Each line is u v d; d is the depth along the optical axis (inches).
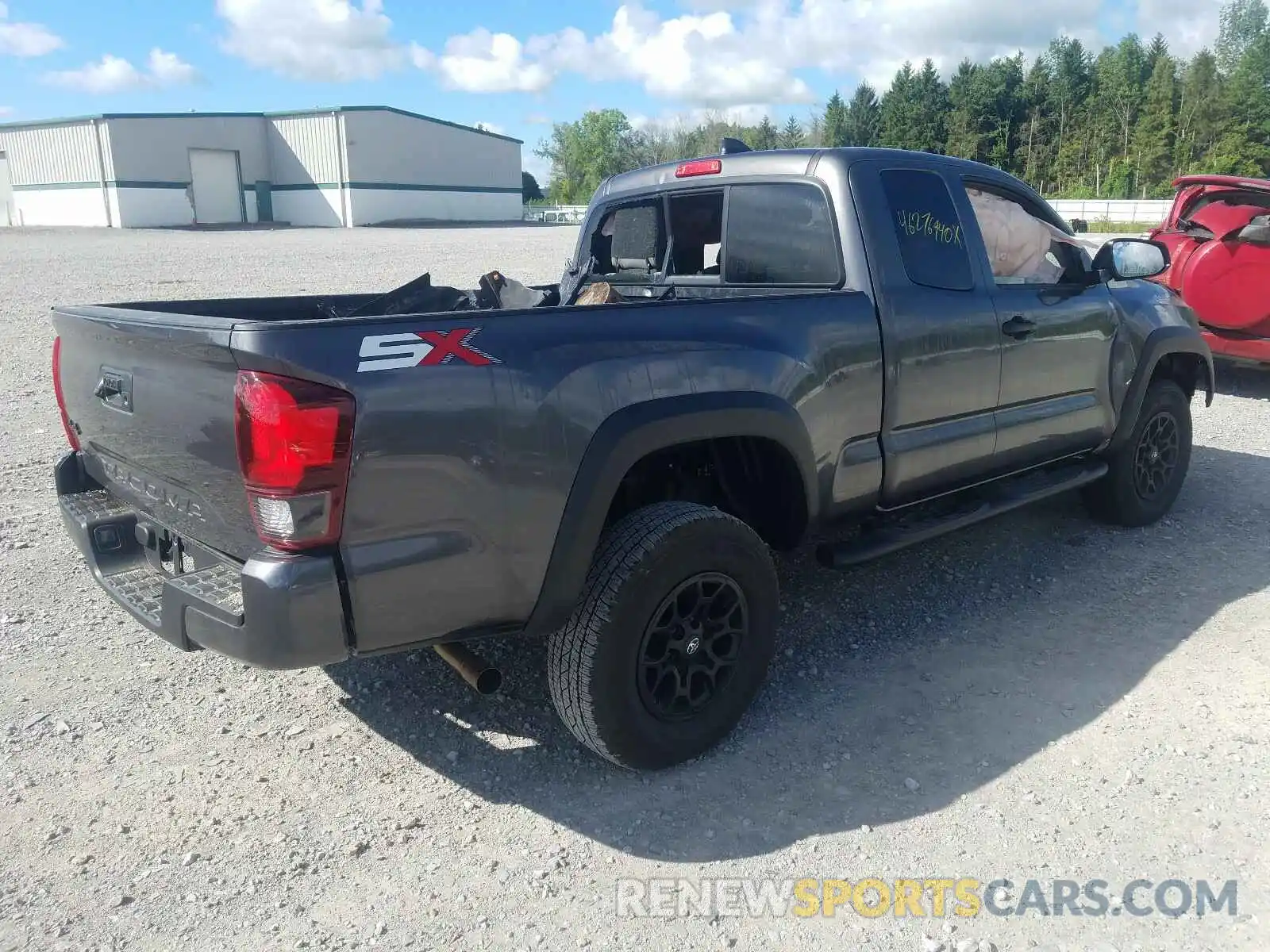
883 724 139.0
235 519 106.7
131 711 141.6
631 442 117.0
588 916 102.4
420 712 142.8
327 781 126.0
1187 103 2714.1
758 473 143.6
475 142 2127.2
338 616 101.1
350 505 100.1
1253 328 331.3
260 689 148.7
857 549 152.9
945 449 160.6
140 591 124.5
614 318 118.9
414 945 98.3
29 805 119.8
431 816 119.1
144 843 113.5
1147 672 151.9
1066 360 182.5
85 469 144.4
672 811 120.3
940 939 98.8
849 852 112.3
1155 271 175.9
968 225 165.9
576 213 2239.2
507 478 108.7
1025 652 159.9
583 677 117.7
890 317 148.3
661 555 119.0
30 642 161.2
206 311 153.3
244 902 104.1
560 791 124.5
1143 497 214.1
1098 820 116.9
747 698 134.6
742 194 165.0
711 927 100.9
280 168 1946.4
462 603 109.3
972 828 116.0
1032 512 226.4
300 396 96.7
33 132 1889.8
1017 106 3090.6
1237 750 130.1
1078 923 100.5
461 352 105.7
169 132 1815.9
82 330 128.6
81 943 98.0
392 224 1978.3
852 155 153.6
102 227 1825.8
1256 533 212.4
